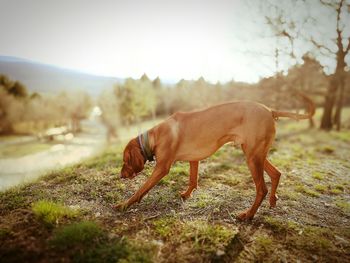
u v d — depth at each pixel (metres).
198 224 1.30
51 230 1.19
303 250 1.16
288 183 2.01
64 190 1.69
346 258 1.12
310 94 6.11
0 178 3.26
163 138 1.46
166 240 1.18
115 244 1.12
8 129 17.52
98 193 1.66
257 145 1.37
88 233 1.14
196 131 1.43
